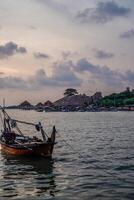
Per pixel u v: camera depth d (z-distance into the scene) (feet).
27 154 127.85
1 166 115.75
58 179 95.50
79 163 118.73
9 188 86.53
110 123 392.47
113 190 82.79
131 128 299.99
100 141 189.37
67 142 185.26
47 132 271.90
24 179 96.53
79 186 87.10
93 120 481.05
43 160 125.49
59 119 541.34
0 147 148.46
